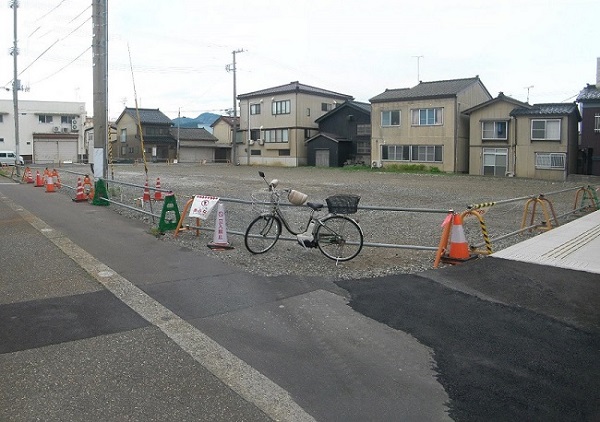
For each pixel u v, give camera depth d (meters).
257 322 4.73
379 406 3.34
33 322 4.64
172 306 5.12
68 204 13.62
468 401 3.39
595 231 9.43
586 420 3.16
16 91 27.11
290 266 6.71
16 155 26.95
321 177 29.61
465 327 4.58
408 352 4.12
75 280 5.98
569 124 31.34
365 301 5.26
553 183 26.81
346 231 7.04
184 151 58.78
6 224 10.17
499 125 33.94
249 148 51.38
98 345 4.17
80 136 54.84
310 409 3.30
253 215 11.73
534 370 3.80
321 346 4.23
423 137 37.53
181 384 3.57
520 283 5.71
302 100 47.25
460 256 6.68
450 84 38.31
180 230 9.01
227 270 6.47
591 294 5.36
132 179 25.67
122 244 8.10
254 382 3.62
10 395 3.38
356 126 44.44
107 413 3.19
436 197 17.92
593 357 3.98
